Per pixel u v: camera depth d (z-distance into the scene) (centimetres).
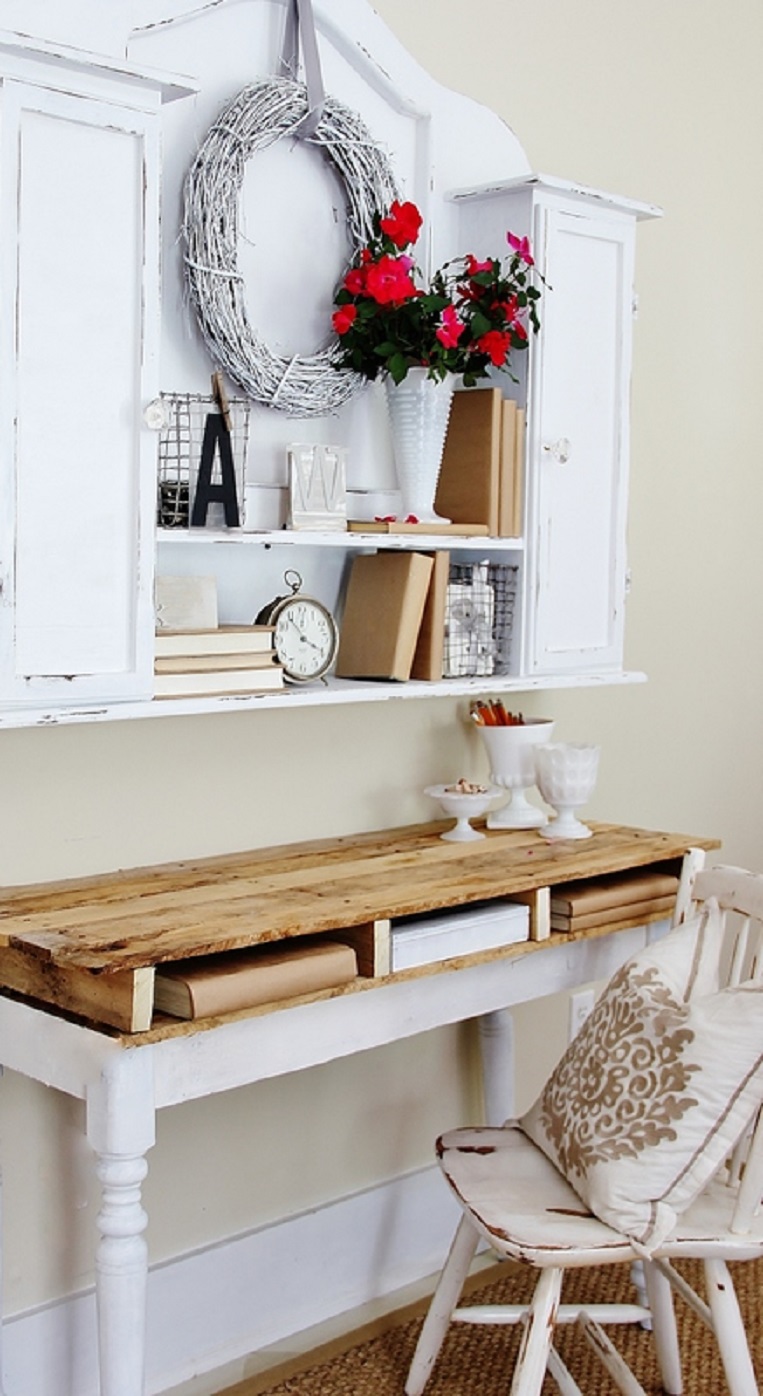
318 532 224
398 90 251
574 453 262
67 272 186
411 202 249
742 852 363
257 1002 185
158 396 197
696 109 324
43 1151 223
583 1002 317
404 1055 279
